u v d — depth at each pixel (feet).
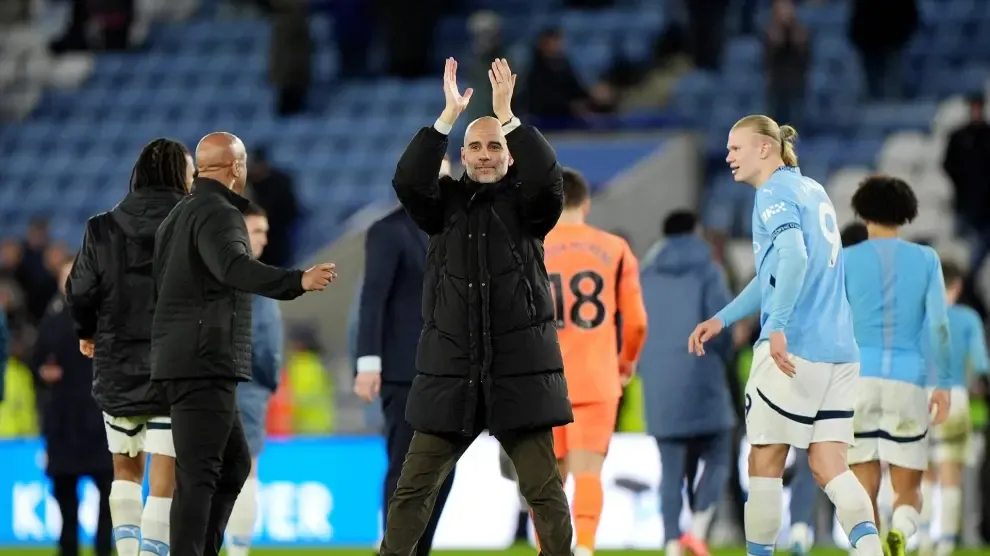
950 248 200.03
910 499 92.27
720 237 156.56
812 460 77.71
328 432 162.71
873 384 90.74
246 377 77.46
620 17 259.39
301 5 245.86
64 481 112.27
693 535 109.19
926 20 249.75
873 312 91.04
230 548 98.58
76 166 250.37
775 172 78.23
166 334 76.28
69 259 110.73
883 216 91.61
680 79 240.53
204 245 75.56
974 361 116.26
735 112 233.55
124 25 274.98
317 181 235.81
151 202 82.43
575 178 92.38
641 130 208.85
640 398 150.10
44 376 110.63
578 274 90.53
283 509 149.18
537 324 70.85
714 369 108.17
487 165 71.72
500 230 71.10
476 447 145.69
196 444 75.77
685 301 107.86
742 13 252.83
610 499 143.23
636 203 191.42
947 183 216.13
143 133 255.70
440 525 145.48
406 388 92.89
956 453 118.52
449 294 71.10
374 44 264.52
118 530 83.51
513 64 247.09
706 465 109.40
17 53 274.98
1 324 111.86
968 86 239.50
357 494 147.95
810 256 76.84
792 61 220.02
